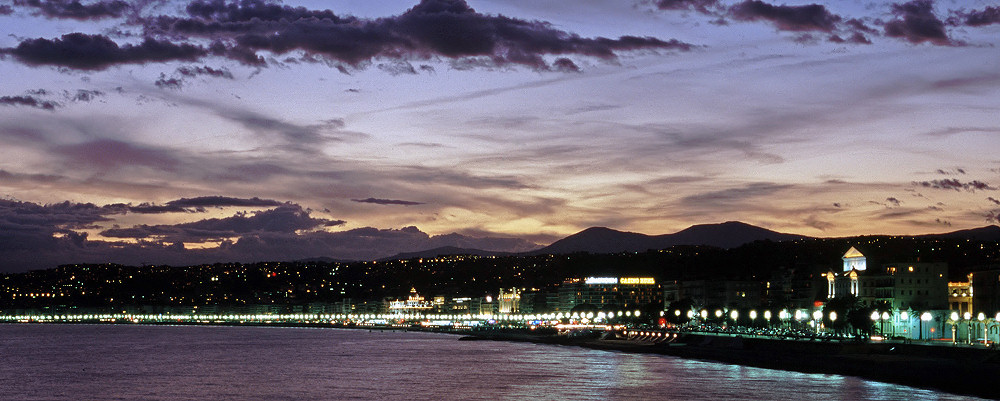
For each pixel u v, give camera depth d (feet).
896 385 597.52
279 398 615.98
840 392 568.00
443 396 611.06
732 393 579.89
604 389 625.41
